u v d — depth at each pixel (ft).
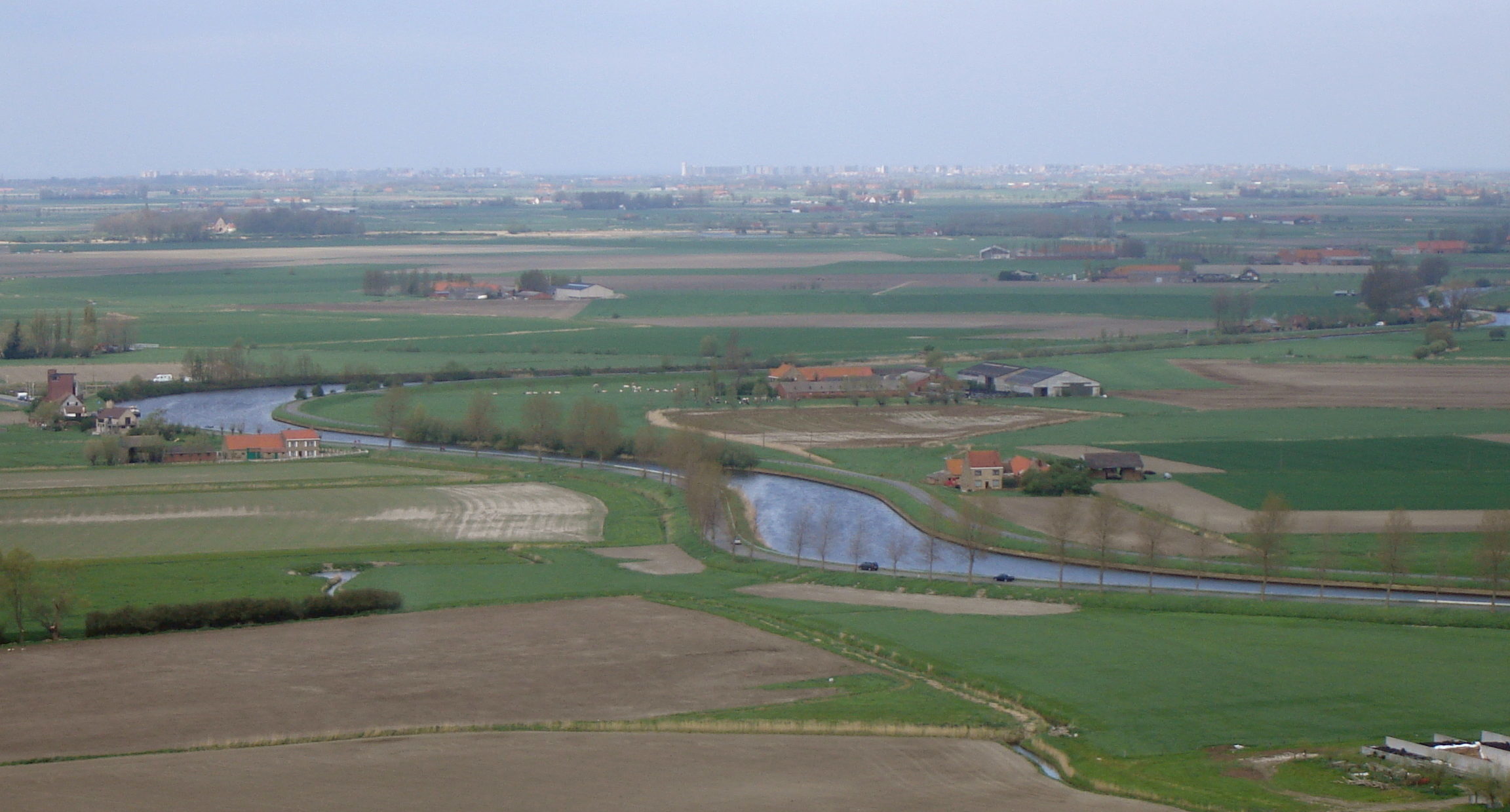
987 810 274.57
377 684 359.46
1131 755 307.99
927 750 313.12
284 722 328.49
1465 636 402.72
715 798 280.51
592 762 301.84
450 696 349.82
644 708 342.44
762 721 330.54
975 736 323.16
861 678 369.30
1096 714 335.88
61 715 333.83
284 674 368.27
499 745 313.12
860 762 303.89
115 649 392.47
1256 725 325.83
